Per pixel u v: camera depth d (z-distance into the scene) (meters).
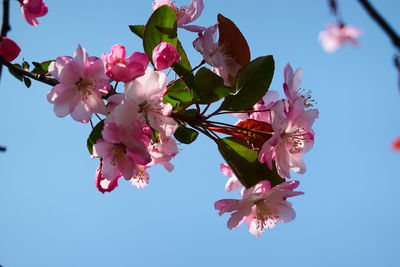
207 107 0.70
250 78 0.70
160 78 0.67
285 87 0.70
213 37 0.70
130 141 0.66
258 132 0.70
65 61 0.67
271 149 0.69
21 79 0.69
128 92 0.67
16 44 0.67
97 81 0.67
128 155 0.67
